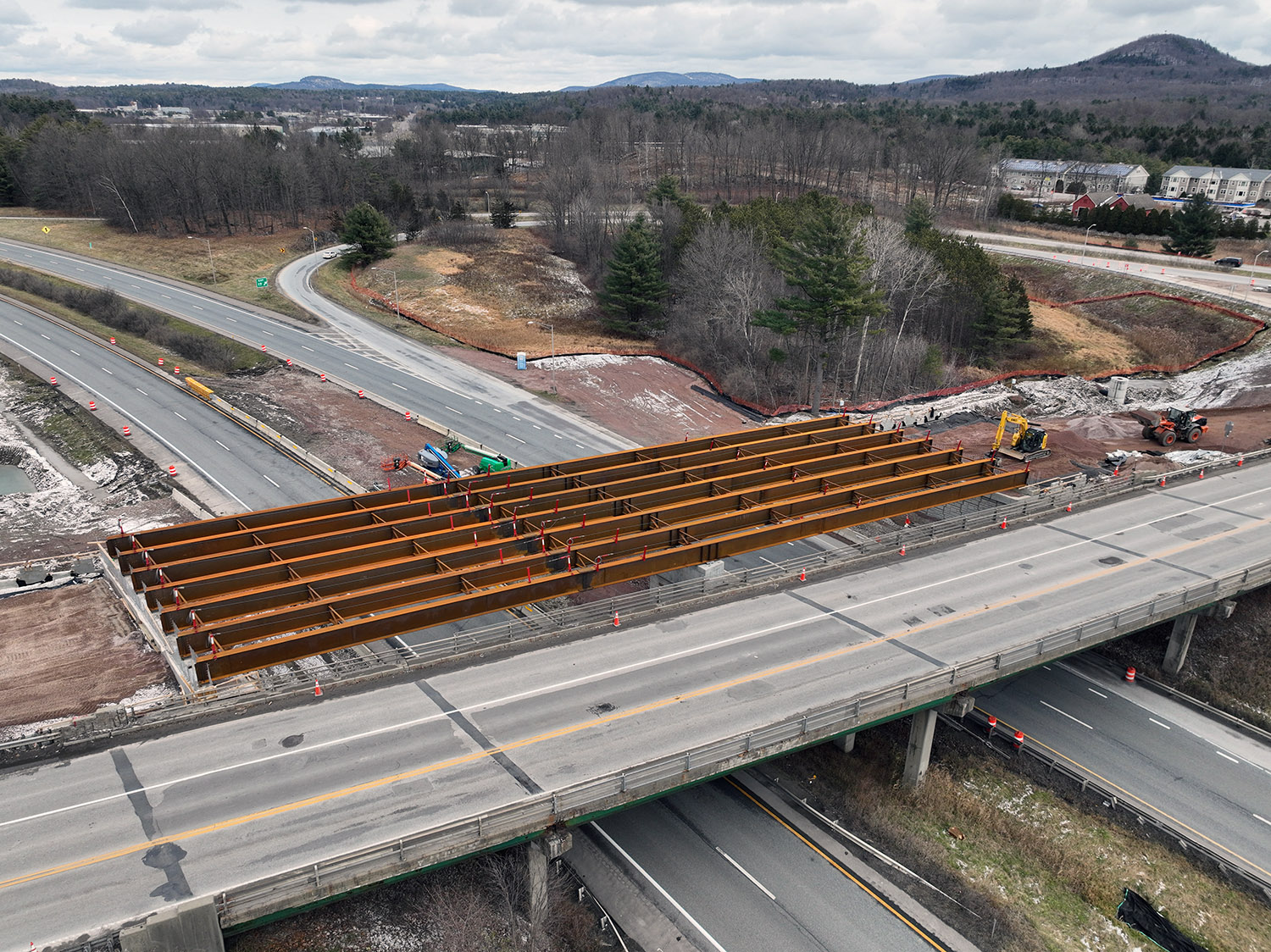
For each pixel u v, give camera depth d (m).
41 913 18.27
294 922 22.53
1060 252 114.12
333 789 22.11
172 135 137.50
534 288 98.56
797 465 42.31
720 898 25.69
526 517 34.97
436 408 62.16
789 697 26.47
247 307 86.12
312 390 64.06
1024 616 31.83
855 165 164.75
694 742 24.09
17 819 20.95
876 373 75.19
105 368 65.81
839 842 28.02
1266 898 26.28
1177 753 32.53
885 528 46.56
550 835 21.62
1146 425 58.19
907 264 76.12
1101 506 43.12
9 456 53.78
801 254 65.00
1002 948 24.23
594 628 30.61
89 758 23.23
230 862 19.69
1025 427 54.81
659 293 87.81
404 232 123.50
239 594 28.52
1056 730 33.69
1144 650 38.62
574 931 24.03
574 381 70.56
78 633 34.53
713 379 74.19
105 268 99.56
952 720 34.41
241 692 27.38
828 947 24.16
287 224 131.88
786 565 36.50
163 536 33.28
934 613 32.03
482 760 23.30
